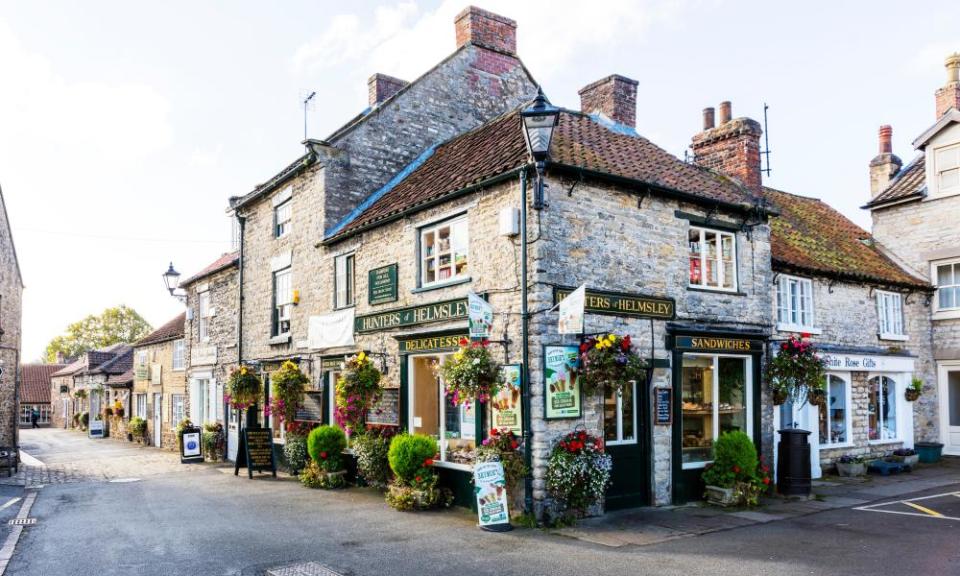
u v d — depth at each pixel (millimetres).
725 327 12922
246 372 18141
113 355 45188
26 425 55656
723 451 11898
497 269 11320
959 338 18219
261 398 18938
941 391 18516
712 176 14594
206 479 16734
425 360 13258
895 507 11664
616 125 15461
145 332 70875
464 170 13188
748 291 13500
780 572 7844
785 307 15289
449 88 18875
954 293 18438
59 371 54156
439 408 12789
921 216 19078
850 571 7844
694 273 12844
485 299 11477
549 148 11055
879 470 15844
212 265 24922
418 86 18297
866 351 16547
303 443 16234
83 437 40312
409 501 11688
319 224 16781
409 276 13422
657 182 12164
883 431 17344
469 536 9758
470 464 11578
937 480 14734
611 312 11281
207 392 24234
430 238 13234
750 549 8891
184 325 27312
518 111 15758
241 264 21062
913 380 17750
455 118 18969
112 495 14297
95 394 43906
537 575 7855
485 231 11641
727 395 13031
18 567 8516
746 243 13609
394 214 13633
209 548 9305
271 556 8828
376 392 13547
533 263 10648
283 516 11453
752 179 15078
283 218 19062
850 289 16828
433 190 13242
